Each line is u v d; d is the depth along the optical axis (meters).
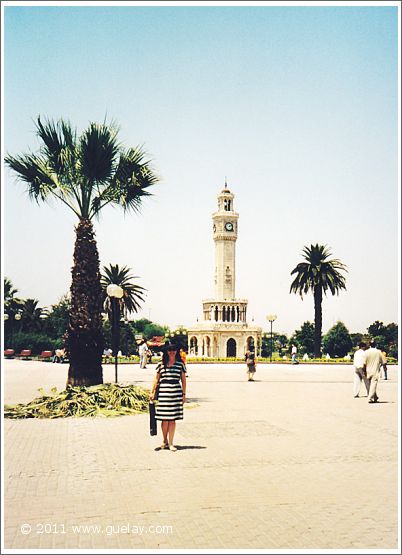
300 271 74.12
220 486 11.14
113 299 28.52
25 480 11.51
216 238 112.25
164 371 14.27
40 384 31.78
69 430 17.30
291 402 24.75
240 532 8.79
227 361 69.00
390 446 14.93
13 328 96.44
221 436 16.27
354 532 8.82
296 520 9.32
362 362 26.34
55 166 23.41
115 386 22.53
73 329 23.41
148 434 16.59
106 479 11.60
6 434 16.55
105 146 23.05
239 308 110.62
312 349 114.19
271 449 14.52
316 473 12.16
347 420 19.41
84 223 23.98
